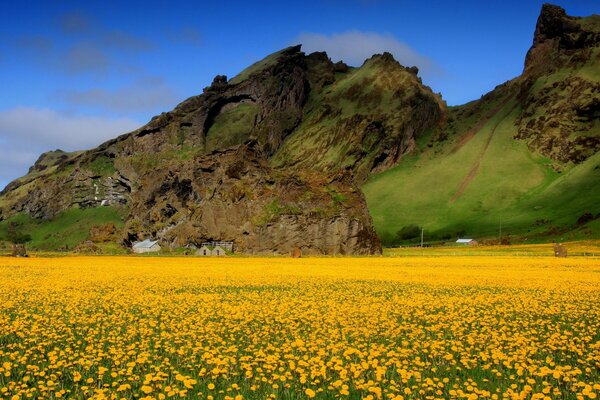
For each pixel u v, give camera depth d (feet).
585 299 108.58
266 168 475.72
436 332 75.20
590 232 604.90
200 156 530.68
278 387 49.98
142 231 517.14
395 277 161.07
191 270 186.70
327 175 463.01
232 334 71.26
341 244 414.82
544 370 52.37
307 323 78.95
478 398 47.39
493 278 157.07
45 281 135.74
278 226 419.95
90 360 56.39
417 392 49.14
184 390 46.65
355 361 58.39
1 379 50.80
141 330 71.46
